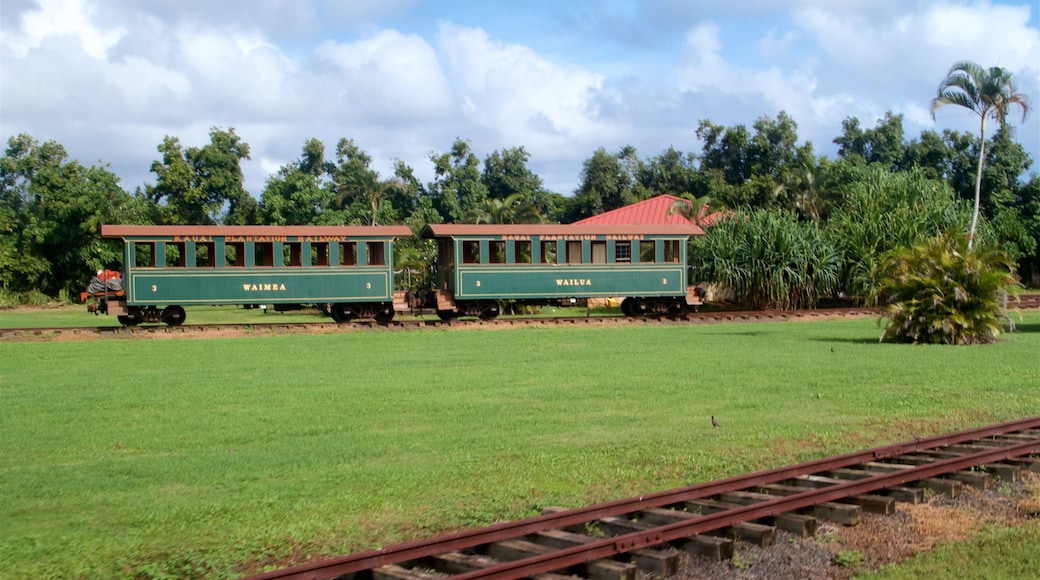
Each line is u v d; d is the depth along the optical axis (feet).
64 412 44.27
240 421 41.78
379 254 99.55
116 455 35.04
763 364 61.57
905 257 78.84
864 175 149.48
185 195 178.60
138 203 182.29
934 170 208.03
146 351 72.69
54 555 23.06
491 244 103.55
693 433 38.04
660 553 22.44
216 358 67.62
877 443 35.86
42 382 54.65
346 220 175.83
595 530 24.77
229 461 33.47
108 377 56.90
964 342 74.38
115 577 21.71
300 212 176.86
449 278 104.68
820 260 120.98
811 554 23.35
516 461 33.17
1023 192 195.62
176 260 96.32
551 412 43.75
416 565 22.38
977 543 23.62
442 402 46.75
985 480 29.22
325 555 23.21
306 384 53.36
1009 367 58.54
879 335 84.38
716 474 31.04
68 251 176.04
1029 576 21.08
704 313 111.96
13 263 172.86
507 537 23.52
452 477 30.78
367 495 28.48
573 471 31.55
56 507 27.68
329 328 93.04
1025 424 37.73
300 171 189.16
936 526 25.23
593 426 40.04
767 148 212.02
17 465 33.37
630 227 107.96
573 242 105.70
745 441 36.32
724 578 21.86
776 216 126.82
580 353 69.82
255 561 22.86
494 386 52.34
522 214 154.20
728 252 120.88
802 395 48.11
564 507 26.91
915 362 61.93
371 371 59.31
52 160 203.62
